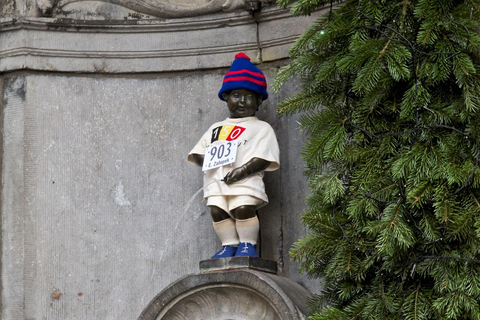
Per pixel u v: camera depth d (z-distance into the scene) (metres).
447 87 5.45
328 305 5.62
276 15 7.22
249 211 6.49
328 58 5.72
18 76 7.47
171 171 7.31
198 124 7.34
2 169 7.39
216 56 7.40
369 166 5.43
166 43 7.48
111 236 7.25
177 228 7.20
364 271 5.37
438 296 5.18
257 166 6.49
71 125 7.42
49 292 7.14
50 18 7.49
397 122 5.48
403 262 5.30
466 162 5.22
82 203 7.30
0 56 7.51
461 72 5.25
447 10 5.41
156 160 7.35
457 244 5.21
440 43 5.36
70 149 7.38
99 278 7.18
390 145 5.44
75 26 7.50
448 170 5.18
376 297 5.32
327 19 5.74
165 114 7.42
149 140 7.39
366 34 5.58
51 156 7.36
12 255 7.23
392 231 5.15
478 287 5.02
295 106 5.79
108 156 7.38
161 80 7.49
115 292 7.15
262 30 7.30
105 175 7.35
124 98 7.48
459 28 5.32
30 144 7.36
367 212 5.37
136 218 7.27
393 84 5.48
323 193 5.61
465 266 5.09
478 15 5.36
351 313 5.31
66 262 7.20
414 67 5.38
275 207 6.98
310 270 5.55
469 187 5.22
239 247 6.53
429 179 5.24
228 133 6.62
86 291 7.16
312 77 5.80
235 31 7.37
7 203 7.32
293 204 6.92
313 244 5.49
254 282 6.05
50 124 7.40
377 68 5.36
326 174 5.57
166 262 7.16
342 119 5.62
